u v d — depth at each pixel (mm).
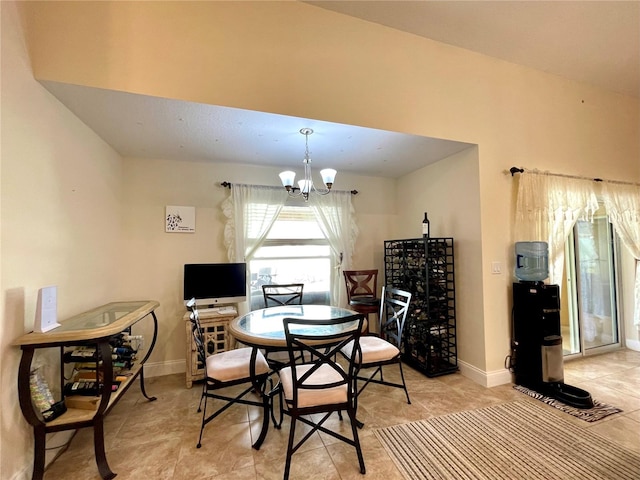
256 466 1776
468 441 1978
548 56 3039
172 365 3184
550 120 3291
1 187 1482
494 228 2936
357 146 2945
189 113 2188
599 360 3459
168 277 3209
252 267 3594
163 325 3172
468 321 3016
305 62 2326
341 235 3863
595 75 3377
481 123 2941
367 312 3430
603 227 3834
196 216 3334
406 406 2451
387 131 2574
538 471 1691
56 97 1926
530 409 2391
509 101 3086
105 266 2674
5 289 1501
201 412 2395
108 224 2748
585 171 3459
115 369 2111
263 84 2197
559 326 2746
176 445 1978
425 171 3662
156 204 3197
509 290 2977
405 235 4035
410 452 1875
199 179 3363
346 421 2246
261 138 2705
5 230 1505
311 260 3836
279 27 2268
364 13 2459
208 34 2078
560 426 2143
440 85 2789
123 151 2945
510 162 3051
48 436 1825
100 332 1655
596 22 2580
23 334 1619
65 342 1597
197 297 3059
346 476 1680
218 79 2082
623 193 3623
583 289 3602
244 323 2320
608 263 3855
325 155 3229
